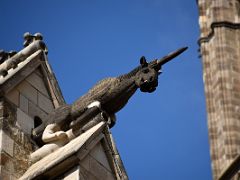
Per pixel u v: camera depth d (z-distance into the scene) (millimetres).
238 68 57531
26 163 14070
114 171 13664
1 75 14711
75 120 14219
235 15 59562
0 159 13797
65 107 14453
